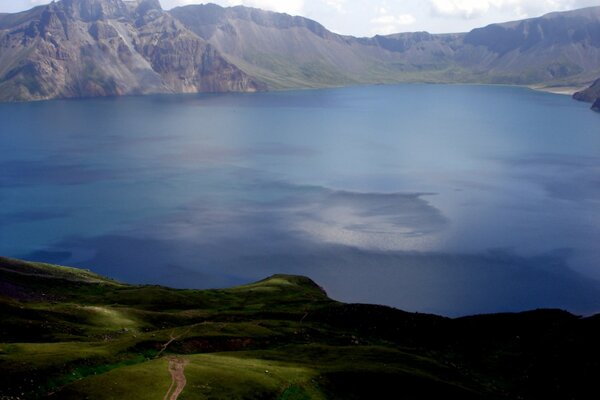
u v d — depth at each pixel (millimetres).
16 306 87562
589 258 184875
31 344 70438
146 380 58781
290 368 71062
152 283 169500
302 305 123062
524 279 168125
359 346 88625
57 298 113812
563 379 81500
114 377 58375
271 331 93438
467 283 165125
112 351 70500
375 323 106938
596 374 81000
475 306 150125
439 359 90188
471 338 100312
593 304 151625
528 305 150875
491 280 167250
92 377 58250
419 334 102250
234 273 176500
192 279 172500
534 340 96125
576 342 91250
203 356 71500
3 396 55188
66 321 88375
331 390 67562
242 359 73125
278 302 125750
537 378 83250
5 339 75500
